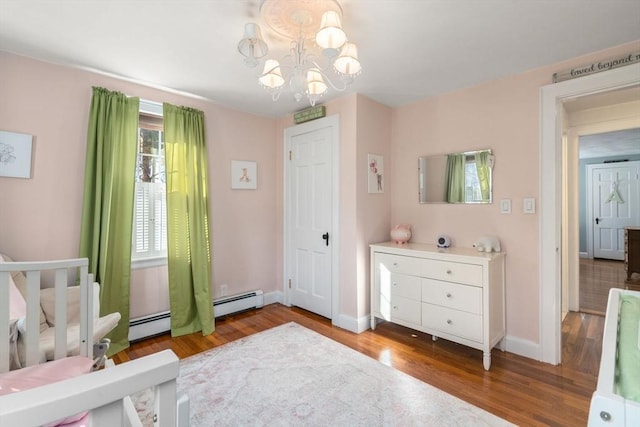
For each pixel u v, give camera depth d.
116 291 2.41
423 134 2.93
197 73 2.38
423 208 2.94
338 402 1.79
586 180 6.50
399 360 2.27
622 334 1.02
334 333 2.77
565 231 3.18
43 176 2.16
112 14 1.64
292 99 2.94
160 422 0.54
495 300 2.25
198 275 2.82
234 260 3.26
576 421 1.62
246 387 1.94
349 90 2.73
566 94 2.13
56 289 1.38
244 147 3.32
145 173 2.72
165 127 2.66
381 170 3.04
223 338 2.67
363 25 1.72
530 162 2.30
